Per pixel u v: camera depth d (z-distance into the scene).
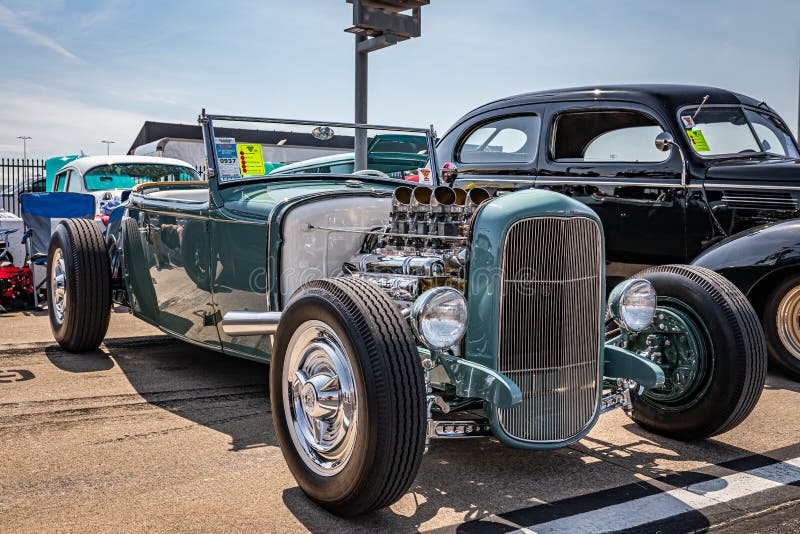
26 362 4.62
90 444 3.13
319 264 3.54
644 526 2.39
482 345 2.71
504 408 2.63
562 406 2.82
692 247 5.19
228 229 3.66
